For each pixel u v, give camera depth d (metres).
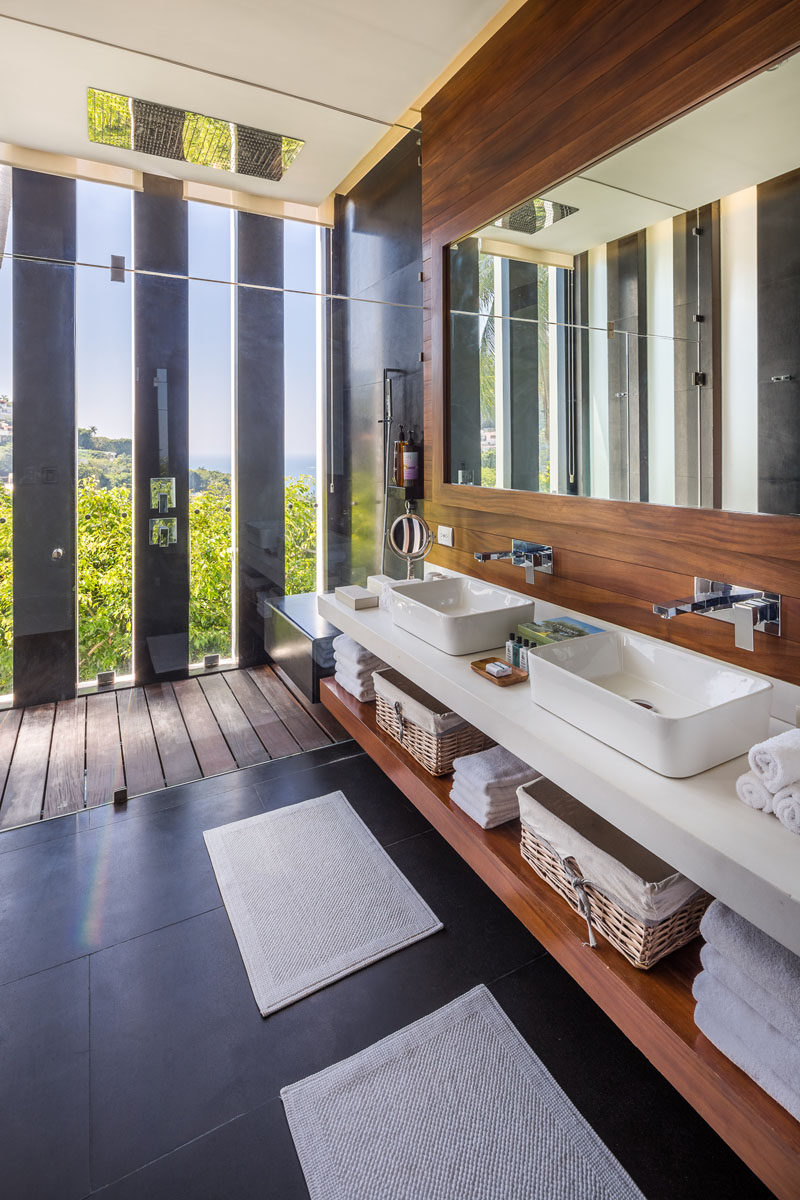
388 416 2.91
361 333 2.84
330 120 2.59
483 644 1.97
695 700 1.51
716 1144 1.25
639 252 1.69
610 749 1.34
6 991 1.63
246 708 2.79
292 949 1.76
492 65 2.13
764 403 1.43
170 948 1.78
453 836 1.89
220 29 2.10
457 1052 1.45
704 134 1.49
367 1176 1.21
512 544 2.33
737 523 1.50
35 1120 1.32
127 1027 1.53
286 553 2.82
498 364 2.28
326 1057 1.45
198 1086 1.39
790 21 1.27
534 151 1.98
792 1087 1.00
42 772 2.37
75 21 2.05
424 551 2.68
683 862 1.08
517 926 1.84
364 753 2.91
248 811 2.44
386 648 2.12
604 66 1.70
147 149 2.43
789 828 1.06
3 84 2.24
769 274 1.40
